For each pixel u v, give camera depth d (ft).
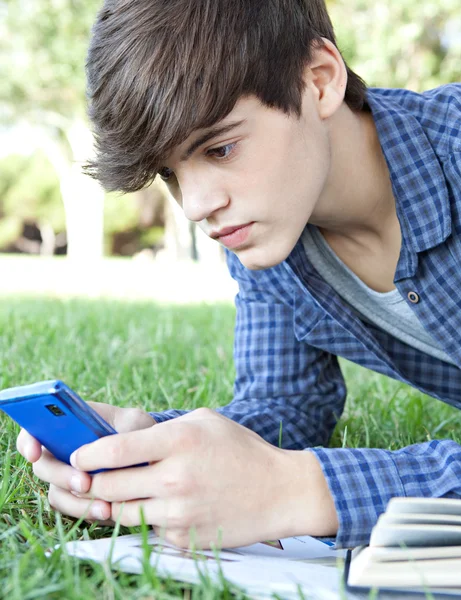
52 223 95.55
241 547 3.50
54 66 45.01
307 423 5.20
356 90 4.75
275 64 3.97
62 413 3.23
